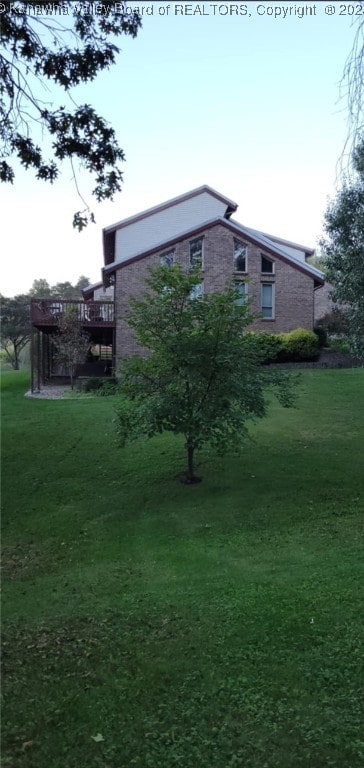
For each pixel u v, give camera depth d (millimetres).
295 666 3523
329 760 2650
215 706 3137
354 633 3914
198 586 5051
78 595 5055
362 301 7801
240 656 3691
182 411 8023
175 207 25391
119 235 25172
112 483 8883
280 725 2939
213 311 8023
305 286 21719
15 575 5699
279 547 6027
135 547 6352
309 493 7848
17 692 3328
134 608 4641
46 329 20406
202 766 2650
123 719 3041
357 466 9055
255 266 21266
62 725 2992
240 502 7660
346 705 3090
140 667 3609
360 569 5168
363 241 7523
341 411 13281
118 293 20109
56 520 7371
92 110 6723
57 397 17562
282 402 8555
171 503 7824
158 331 8195
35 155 6820
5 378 24469
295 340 20484
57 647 3957
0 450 10859
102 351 28188
